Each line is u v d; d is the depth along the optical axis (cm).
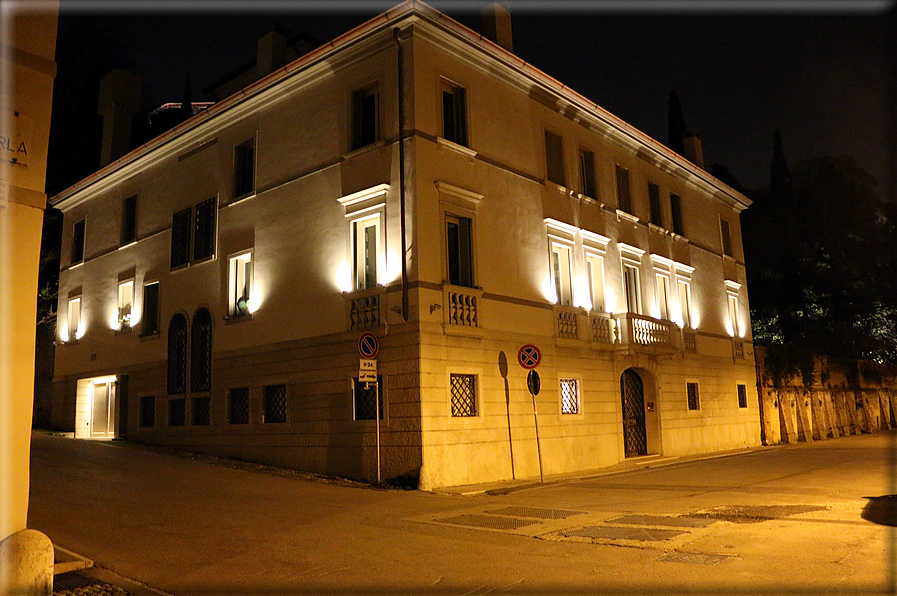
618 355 2095
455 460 1483
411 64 1555
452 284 1547
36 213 643
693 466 1920
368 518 1020
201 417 2003
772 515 968
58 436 2503
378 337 1518
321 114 1747
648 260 2395
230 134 2038
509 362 1684
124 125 2755
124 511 1064
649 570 674
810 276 4331
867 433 3862
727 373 2836
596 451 1941
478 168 1694
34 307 631
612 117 2214
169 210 2244
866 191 4356
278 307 1784
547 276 1875
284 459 1702
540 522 968
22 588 549
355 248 1633
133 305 2344
